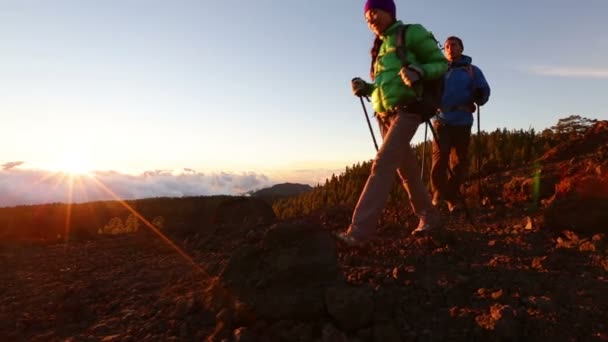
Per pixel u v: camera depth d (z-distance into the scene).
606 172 4.34
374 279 3.30
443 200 6.24
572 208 4.18
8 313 3.45
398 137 3.63
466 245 4.14
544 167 6.35
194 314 2.98
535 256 3.68
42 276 4.54
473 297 2.97
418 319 2.77
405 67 3.40
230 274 2.99
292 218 6.39
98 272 4.56
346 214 6.12
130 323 3.02
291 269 2.85
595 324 2.51
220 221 6.79
